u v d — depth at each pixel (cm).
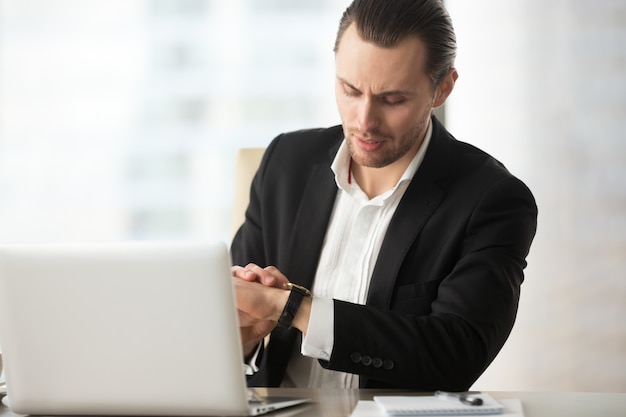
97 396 154
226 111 370
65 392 156
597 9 367
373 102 205
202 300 147
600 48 367
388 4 204
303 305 188
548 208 371
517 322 374
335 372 220
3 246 155
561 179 370
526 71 369
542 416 155
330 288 226
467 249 215
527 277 373
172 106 371
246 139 370
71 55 370
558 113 369
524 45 368
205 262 146
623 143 368
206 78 370
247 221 249
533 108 369
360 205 230
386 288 216
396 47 202
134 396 152
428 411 151
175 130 371
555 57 368
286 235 235
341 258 228
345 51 206
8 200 372
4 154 371
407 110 207
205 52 370
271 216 241
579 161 369
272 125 370
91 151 371
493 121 370
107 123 371
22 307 155
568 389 371
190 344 148
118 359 151
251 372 213
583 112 368
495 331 203
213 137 370
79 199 371
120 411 154
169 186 371
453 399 161
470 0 368
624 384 368
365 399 174
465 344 195
